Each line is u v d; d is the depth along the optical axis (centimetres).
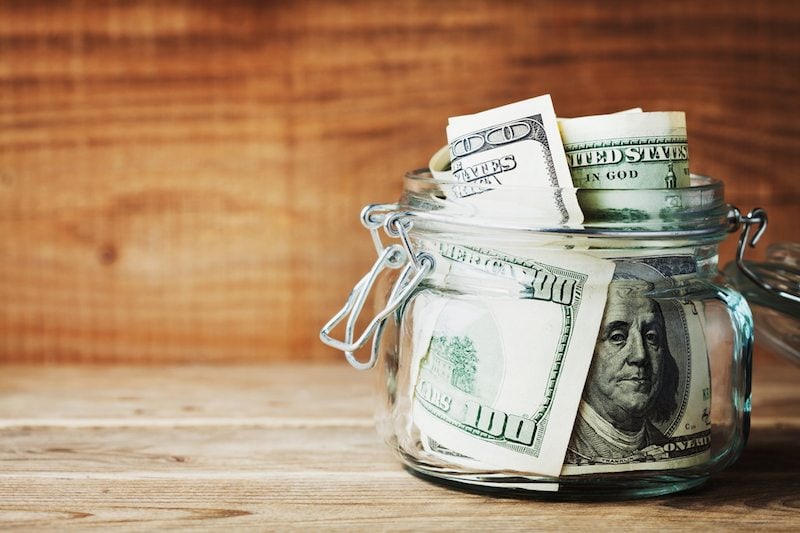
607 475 74
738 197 127
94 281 127
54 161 125
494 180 77
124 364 128
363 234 127
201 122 125
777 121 126
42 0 123
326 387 116
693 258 77
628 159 77
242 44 124
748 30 125
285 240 127
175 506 76
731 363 79
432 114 125
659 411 74
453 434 75
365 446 92
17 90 124
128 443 93
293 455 89
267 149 125
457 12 124
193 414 104
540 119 76
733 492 79
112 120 125
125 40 124
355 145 125
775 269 84
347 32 124
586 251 73
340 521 72
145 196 126
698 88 125
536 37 124
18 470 85
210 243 127
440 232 77
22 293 127
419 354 78
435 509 75
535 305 73
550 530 71
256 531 71
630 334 73
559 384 72
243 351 129
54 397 110
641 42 125
